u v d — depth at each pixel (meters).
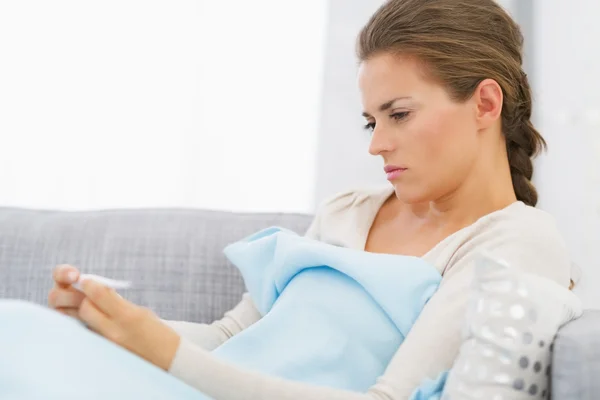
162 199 2.35
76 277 0.81
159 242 1.41
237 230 1.42
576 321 0.83
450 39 1.02
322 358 0.94
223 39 2.37
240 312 1.22
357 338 0.96
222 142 2.35
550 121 2.06
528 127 1.13
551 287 0.82
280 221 1.43
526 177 1.15
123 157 2.35
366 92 1.04
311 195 2.33
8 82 2.35
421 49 1.01
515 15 2.16
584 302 1.94
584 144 2.00
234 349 0.98
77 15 2.36
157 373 0.65
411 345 0.91
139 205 2.35
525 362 0.77
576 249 1.97
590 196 1.97
